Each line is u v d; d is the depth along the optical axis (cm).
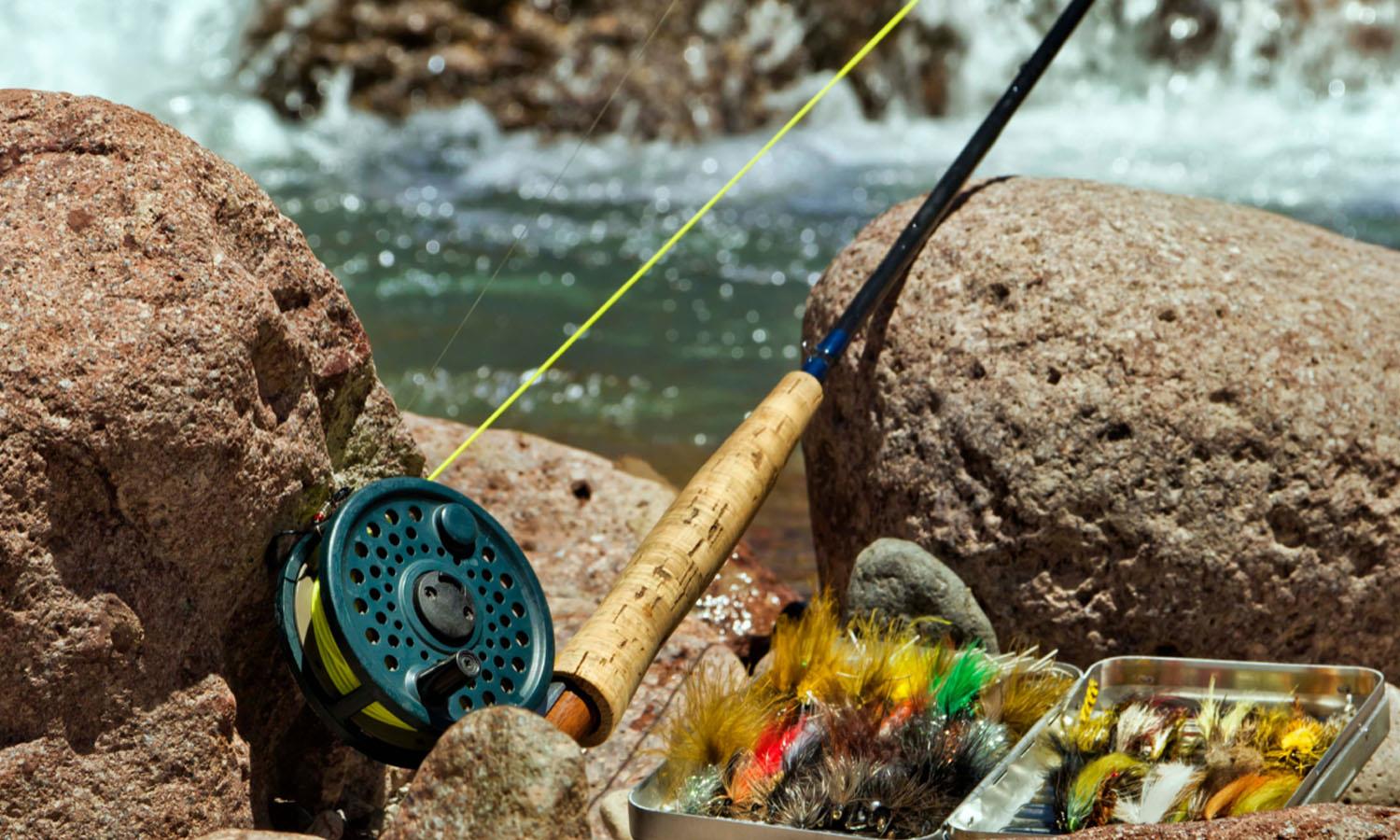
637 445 1157
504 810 407
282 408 486
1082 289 652
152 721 450
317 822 512
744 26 2334
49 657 429
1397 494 624
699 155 2183
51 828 430
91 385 432
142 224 460
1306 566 621
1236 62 2470
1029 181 730
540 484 830
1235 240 682
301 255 507
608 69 2234
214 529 459
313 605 471
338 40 2264
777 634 654
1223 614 623
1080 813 492
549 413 1227
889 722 536
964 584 645
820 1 2375
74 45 2295
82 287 445
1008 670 583
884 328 682
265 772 512
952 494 650
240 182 496
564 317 1477
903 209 739
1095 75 2489
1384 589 626
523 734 412
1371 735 527
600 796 580
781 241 1781
